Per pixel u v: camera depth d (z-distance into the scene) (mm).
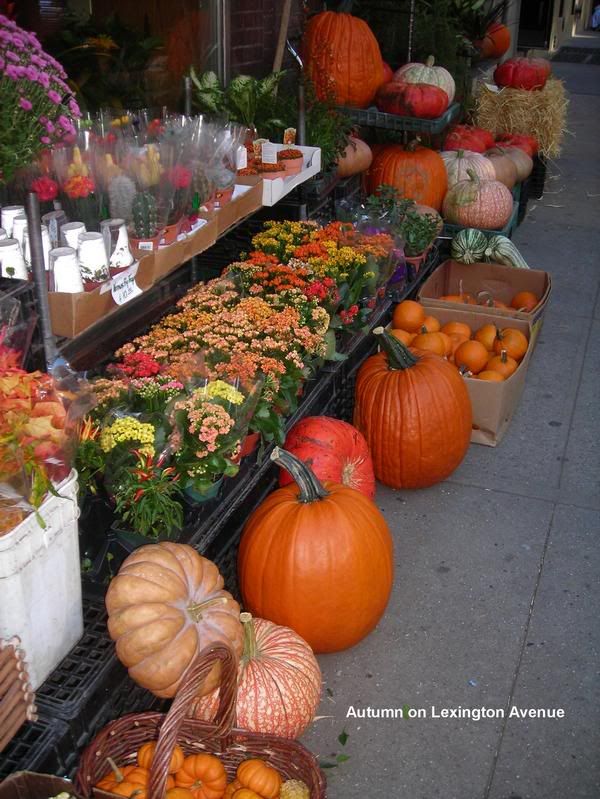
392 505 3916
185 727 2316
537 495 4008
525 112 7996
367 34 5812
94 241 2730
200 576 2555
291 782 2330
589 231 7457
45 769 2207
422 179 5855
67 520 2303
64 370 2504
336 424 3469
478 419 4297
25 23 4023
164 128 3652
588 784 2643
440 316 4723
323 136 4867
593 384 5012
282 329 3295
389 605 3334
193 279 4562
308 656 2656
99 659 2449
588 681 3012
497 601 3367
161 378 2979
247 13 5539
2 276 2510
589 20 21312
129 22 4566
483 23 8797
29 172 2875
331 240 4121
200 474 2811
